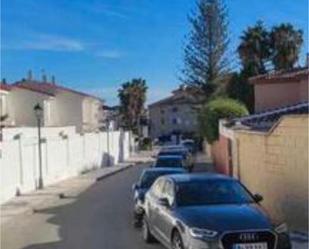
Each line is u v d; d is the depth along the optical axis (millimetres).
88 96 81875
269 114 32219
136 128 115812
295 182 16344
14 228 20875
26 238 18500
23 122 69375
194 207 13359
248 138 21594
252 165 20859
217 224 12281
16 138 32938
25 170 33594
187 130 121812
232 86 54688
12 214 24781
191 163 42438
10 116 67188
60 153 42812
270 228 12297
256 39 62094
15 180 31500
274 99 40812
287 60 61781
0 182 28281
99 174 47906
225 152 33312
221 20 63906
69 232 19344
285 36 61844
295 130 16250
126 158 74562
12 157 30891
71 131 50656
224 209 13055
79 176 46250
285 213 17078
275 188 17906
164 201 14227
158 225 14742
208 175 14922
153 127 125188
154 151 91875
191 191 14000
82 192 33938
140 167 58562
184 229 12602
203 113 49000
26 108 69625
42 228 20578
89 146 53688
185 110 122000
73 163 46875
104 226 20406
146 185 20609
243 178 22703
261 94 41188
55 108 77438
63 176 43312
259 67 60062
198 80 64125
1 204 28078
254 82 41531
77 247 16516
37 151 36344
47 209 26422
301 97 38969
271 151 18297
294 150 16359
